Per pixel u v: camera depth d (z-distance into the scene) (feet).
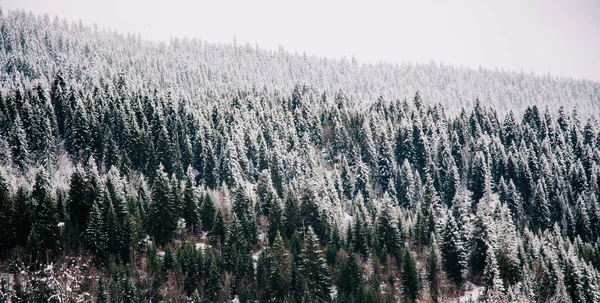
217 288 250.16
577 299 258.37
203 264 257.75
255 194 358.23
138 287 238.68
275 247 264.93
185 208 317.63
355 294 255.91
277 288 252.62
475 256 288.71
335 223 319.68
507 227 291.17
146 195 322.55
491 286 252.21
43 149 372.99
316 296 258.98
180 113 450.71
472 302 251.39
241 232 293.02
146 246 274.77
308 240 272.92
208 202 316.40
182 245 293.64
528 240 308.19
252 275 267.18
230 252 271.28
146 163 382.63
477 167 437.17
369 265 292.20
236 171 387.75
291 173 418.92
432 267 276.41
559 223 398.42
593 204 393.50
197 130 427.33
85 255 255.50
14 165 356.18
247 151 429.38
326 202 349.41
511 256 268.82
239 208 321.73
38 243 239.50
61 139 397.39
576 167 448.24
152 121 416.05
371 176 447.83
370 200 408.87
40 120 383.04
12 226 255.91
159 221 294.87
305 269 266.77
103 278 227.81
